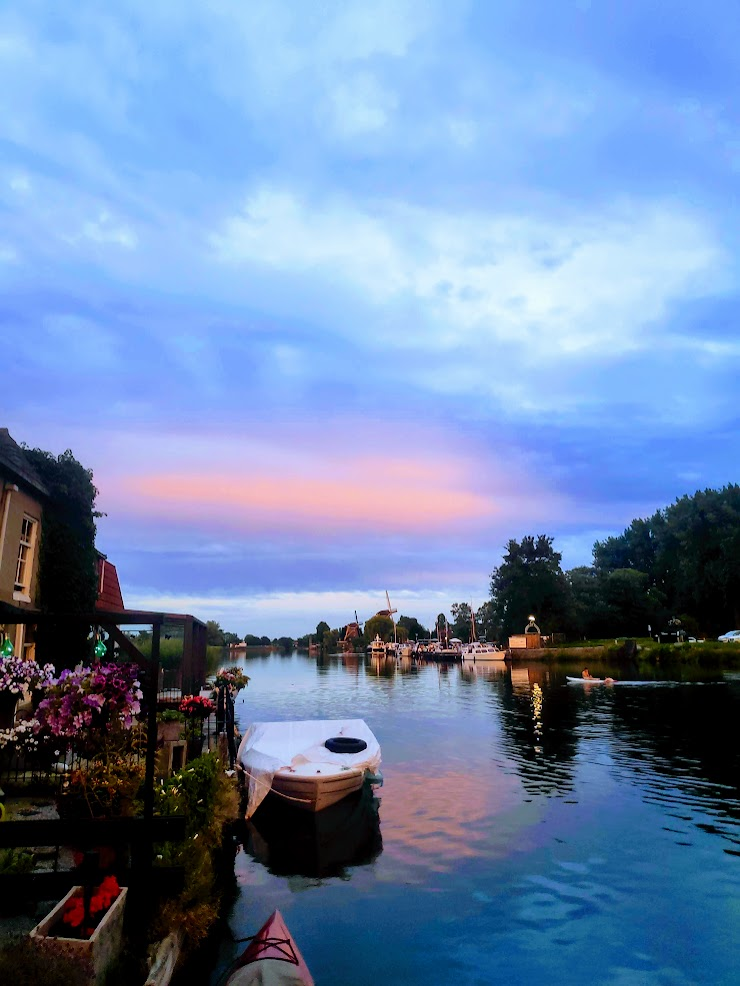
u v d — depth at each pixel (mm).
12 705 11414
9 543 13797
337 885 11508
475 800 16984
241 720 34469
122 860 7434
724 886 11172
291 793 15625
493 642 118875
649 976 8461
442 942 9352
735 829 14219
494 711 36500
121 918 6449
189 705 15266
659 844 13336
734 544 78688
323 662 115750
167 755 13195
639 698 40000
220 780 10922
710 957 8898
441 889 11242
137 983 6125
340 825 14992
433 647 116875
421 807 16391
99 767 7754
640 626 96125
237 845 13734
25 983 5082
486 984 8258
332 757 17125
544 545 97125
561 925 9859
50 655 15875
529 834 14094
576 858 12609
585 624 95625
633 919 10016
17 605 14148
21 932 6172
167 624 23094
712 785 18156
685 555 88312
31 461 15875
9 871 7160
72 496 16578
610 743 25234
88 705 7285
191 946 7812
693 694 40969
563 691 46406
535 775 19891
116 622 7238
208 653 48875
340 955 9000
